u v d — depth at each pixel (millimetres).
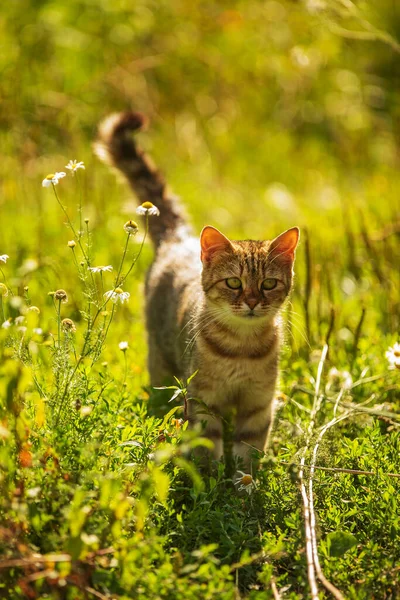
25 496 4254
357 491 5152
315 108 15461
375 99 15266
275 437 6285
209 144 14594
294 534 4801
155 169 8508
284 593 4434
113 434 5109
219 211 12102
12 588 4098
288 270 6504
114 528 4133
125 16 14773
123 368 6992
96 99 14273
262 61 14945
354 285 9102
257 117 15492
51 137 13211
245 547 4727
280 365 7137
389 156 14547
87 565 4047
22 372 4297
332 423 5699
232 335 6129
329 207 12383
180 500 5219
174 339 6934
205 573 4129
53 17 14070
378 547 4715
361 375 6727
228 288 6262
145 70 15031
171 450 4500
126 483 4559
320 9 8844
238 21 15109
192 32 15133
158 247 7926
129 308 8516
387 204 11711
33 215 10828
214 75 15391
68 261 9078
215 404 6246
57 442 4582
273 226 10859
